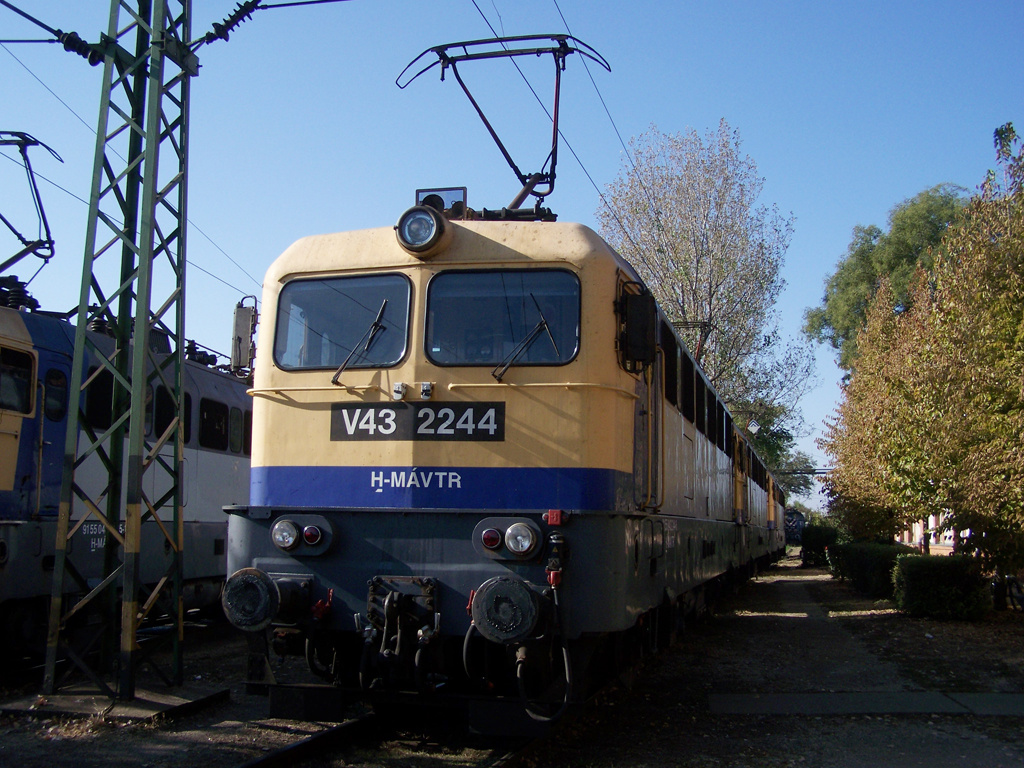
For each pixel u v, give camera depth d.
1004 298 12.10
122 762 6.11
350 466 6.37
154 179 8.02
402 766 6.04
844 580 23.97
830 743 6.88
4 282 9.75
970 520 12.34
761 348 31.11
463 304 6.41
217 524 12.77
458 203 7.05
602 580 5.84
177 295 8.45
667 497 8.27
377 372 6.42
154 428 11.12
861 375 23.83
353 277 6.67
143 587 8.32
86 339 8.05
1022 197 12.08
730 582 17.20
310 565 6.24
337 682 6.57
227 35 8.59
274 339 6.77
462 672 6.30
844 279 37.34
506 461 6.12
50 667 7.73
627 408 6.57
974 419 12.27
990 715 7.70
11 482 8.77
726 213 28.92
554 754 6.48
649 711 7.94
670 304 28.89
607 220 29.66
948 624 13.45
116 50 8.30
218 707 7.88
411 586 6.00
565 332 6.24
